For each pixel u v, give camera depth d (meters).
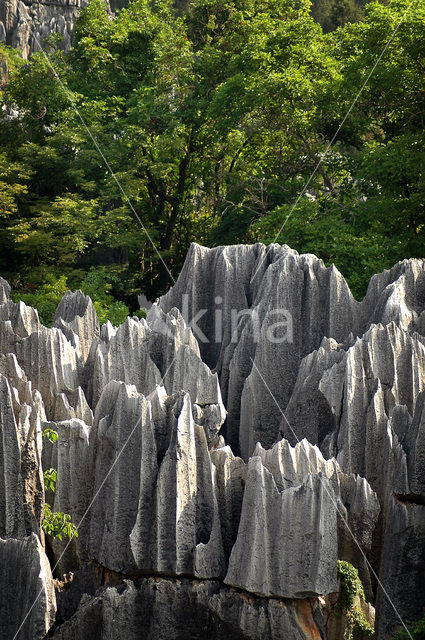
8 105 58.59
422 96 42.78
